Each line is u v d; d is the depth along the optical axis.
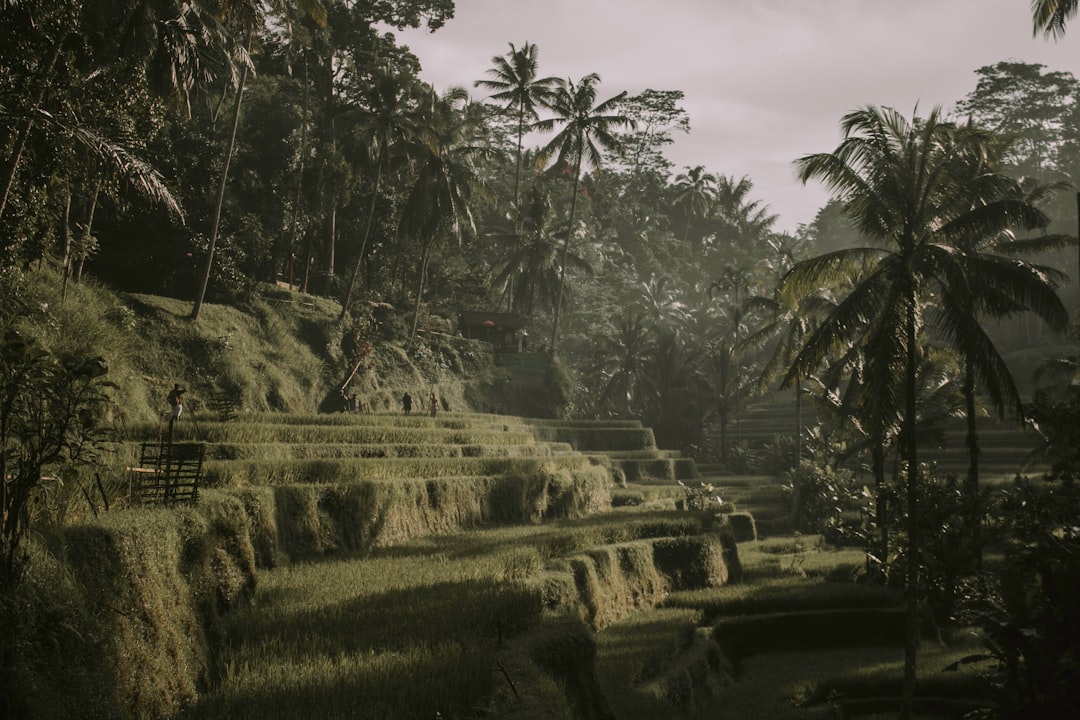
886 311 21.86
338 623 15.44
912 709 21.64
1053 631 12.86
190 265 45.91
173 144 45.38
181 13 26.44
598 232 96.56
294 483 24.03
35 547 9.89
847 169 22.22
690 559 30.14
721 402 66.81
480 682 12.55
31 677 8.39
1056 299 21.05
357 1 61.19
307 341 50.06
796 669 24.53
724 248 119.25
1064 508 20.12
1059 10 21.11
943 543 27.36
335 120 55.50
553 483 34.06
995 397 21.56
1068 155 83.44
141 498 15.34
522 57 75.12
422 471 29.61
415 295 66.25
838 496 44.66
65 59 23.19
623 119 64.38
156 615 12.02
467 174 56.47
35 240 25.97
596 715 15.27
